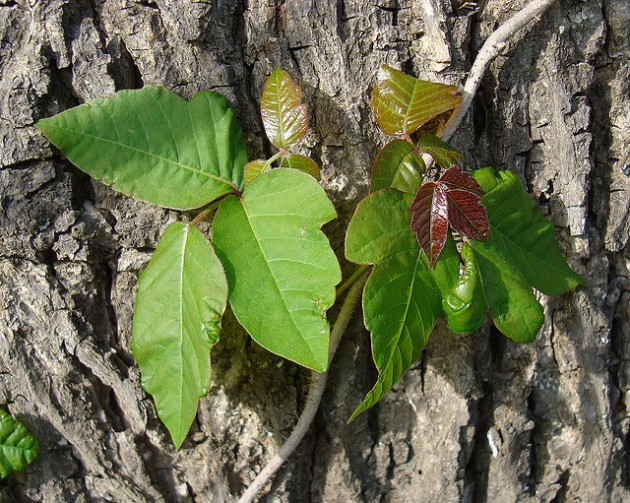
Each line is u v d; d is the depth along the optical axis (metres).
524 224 0.39
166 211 0.40
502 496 0.44
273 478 0.43
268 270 0.37
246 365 0.42
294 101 0.38
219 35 0.39
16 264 0.40
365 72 0.40
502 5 0.40
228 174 0.38
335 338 0.41
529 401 0.44
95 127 0.37
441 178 0.37
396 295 0.36
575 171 0.41
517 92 0.41
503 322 0.37
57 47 0.38
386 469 0.44
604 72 0.41
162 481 0.43
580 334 0.43
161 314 0.37
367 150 0.40
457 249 0.38
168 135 0.38
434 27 0.39
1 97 0.38
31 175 0.39
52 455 0.42
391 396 0.43
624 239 0.42
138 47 0.39
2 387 0.41
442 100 0.38
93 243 0.40
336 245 0.41
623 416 0.44
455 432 0.43
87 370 0.41
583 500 0.45
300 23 0.39
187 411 0.37
